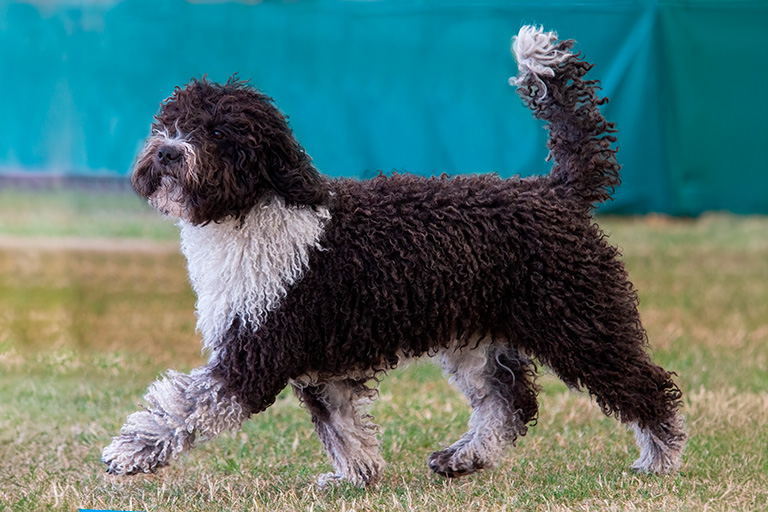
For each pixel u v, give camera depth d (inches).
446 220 226.4
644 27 535.5
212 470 260.8
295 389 248.1
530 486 242.5
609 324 232.4
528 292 229.3
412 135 546.6
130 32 576.1
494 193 230.8
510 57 532.1
